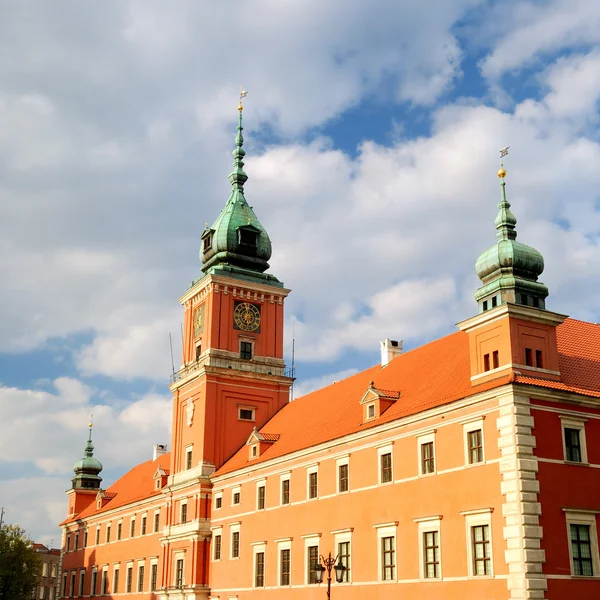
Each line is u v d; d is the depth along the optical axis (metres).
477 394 47.03
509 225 51.75
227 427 82.38
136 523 99.75
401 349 72.38
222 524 76.00
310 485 63.09
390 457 54.50
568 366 50.69
